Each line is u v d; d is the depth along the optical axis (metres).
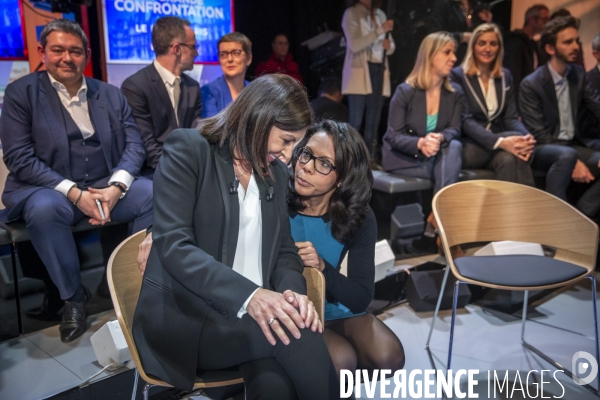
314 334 1.25
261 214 1.38
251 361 1.26
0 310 2.34
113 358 1.91
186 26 3.06
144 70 3.04
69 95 2.55
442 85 3.59
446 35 3.47
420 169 3.51
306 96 1.31
